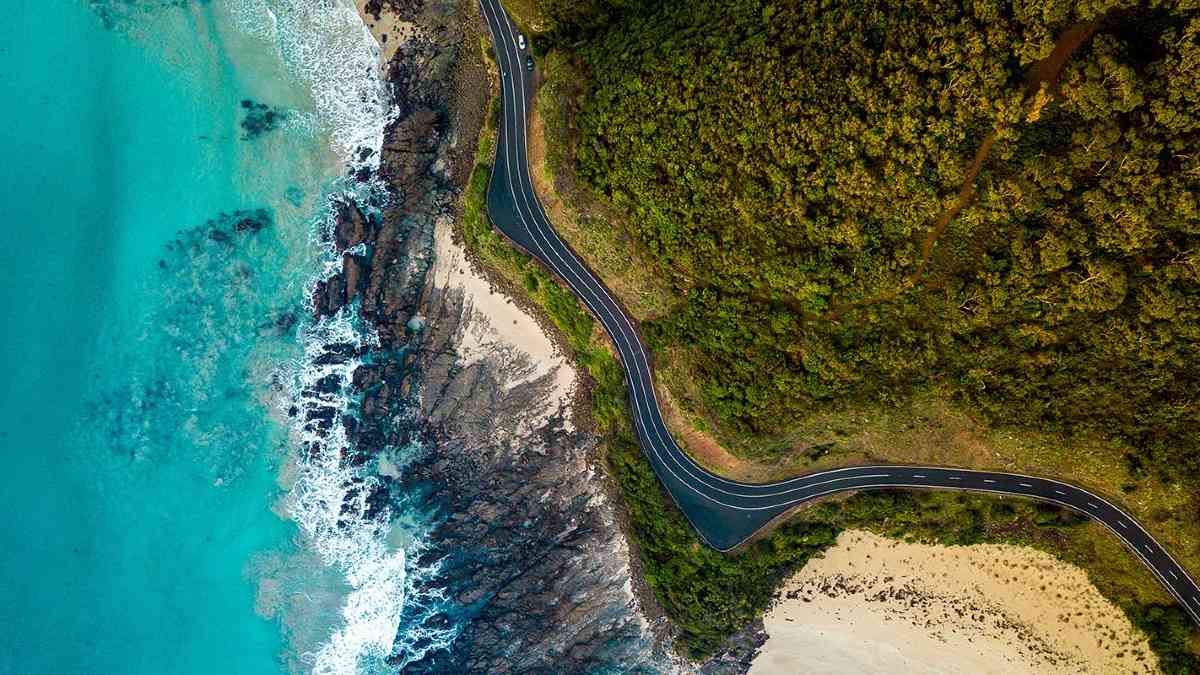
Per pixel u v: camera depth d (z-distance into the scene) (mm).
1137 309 45938
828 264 49688
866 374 52031
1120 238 44500
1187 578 55281
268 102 65750
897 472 59031
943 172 46031
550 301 63250
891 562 62219
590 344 63000
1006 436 53312
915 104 45219
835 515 61062
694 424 58750
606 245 58719
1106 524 56344
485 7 62062
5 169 64125
